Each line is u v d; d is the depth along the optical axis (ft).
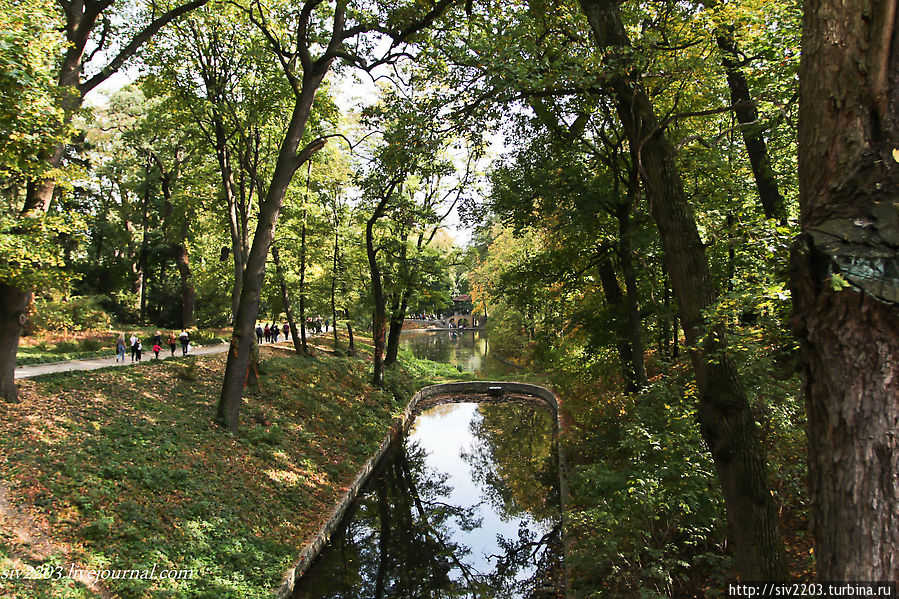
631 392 44.83
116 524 27.86
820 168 10.06
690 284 19.48
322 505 41.47
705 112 19.38
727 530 25.25
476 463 65.62
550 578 35.68
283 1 54.34
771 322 15.89
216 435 43.80
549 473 57.52
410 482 58.49
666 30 30.32
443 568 39.81
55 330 87.81
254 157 63.82
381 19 42.39
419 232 94.63
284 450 47.88
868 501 8.52
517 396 103.55
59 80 36.81
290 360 78.38
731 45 34.76
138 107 102.06
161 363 61.62
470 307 322.55
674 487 24.71
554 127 43.04
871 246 8.92
